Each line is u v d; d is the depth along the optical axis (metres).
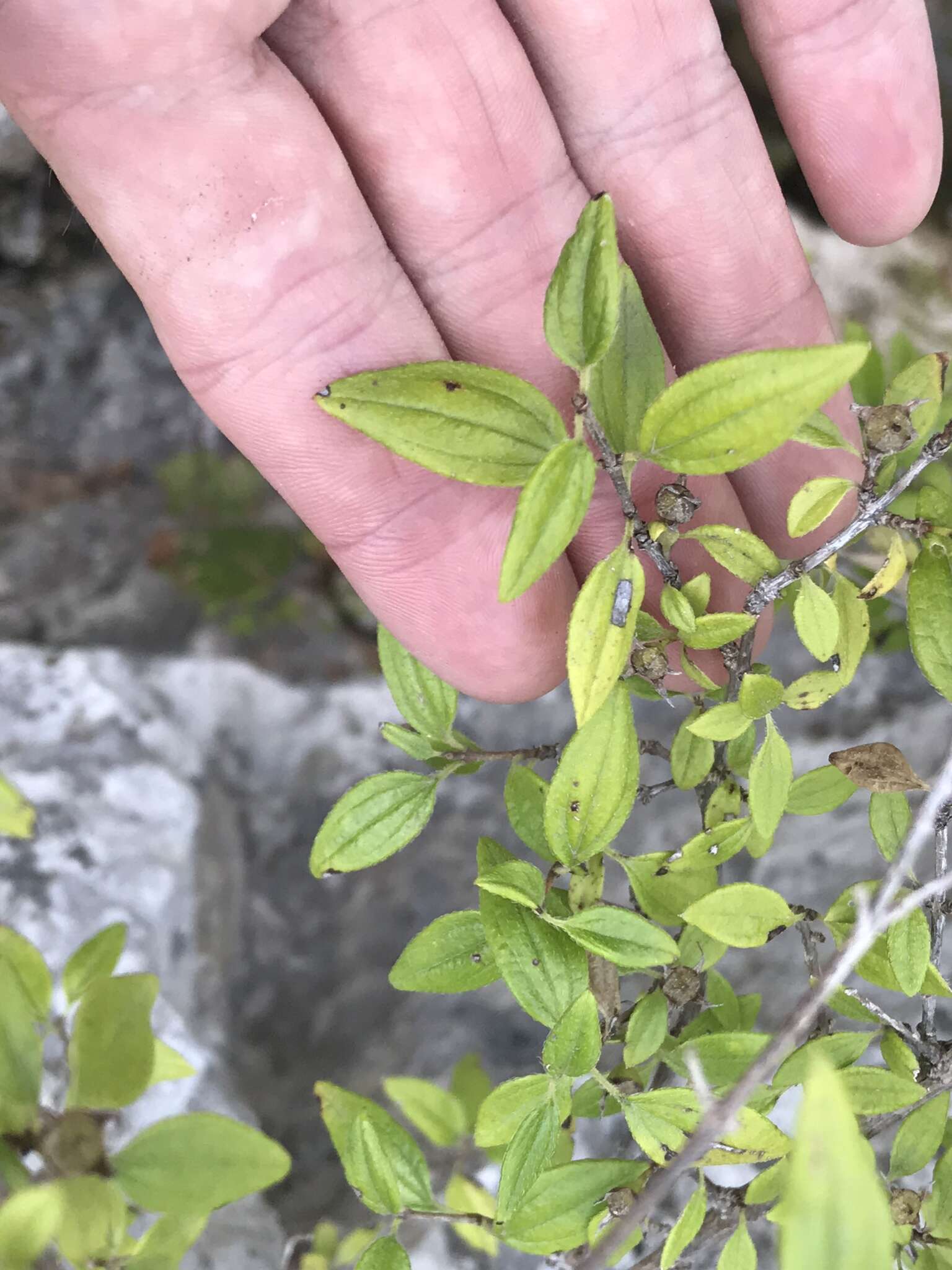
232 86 0.11
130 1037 0.08
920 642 0.09
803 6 0.12
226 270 0.11
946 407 0.11
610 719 0.09
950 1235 0.09
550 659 0.12
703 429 0.08
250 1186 0.08
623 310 0.09
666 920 0.09
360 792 0.10
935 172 0.13
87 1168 0.08
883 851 0.09
